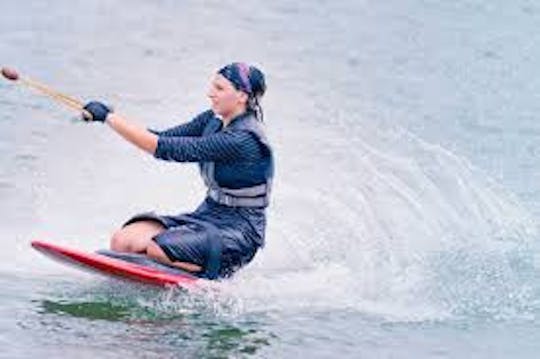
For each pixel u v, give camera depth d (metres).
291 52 52.38
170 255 27.94
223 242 28.27
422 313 27.89
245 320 26.59
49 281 28.09
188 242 28.02
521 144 42.84
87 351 23.80
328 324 26.77
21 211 33.06
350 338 25.97
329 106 45.47
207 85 47.03
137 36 52.84
